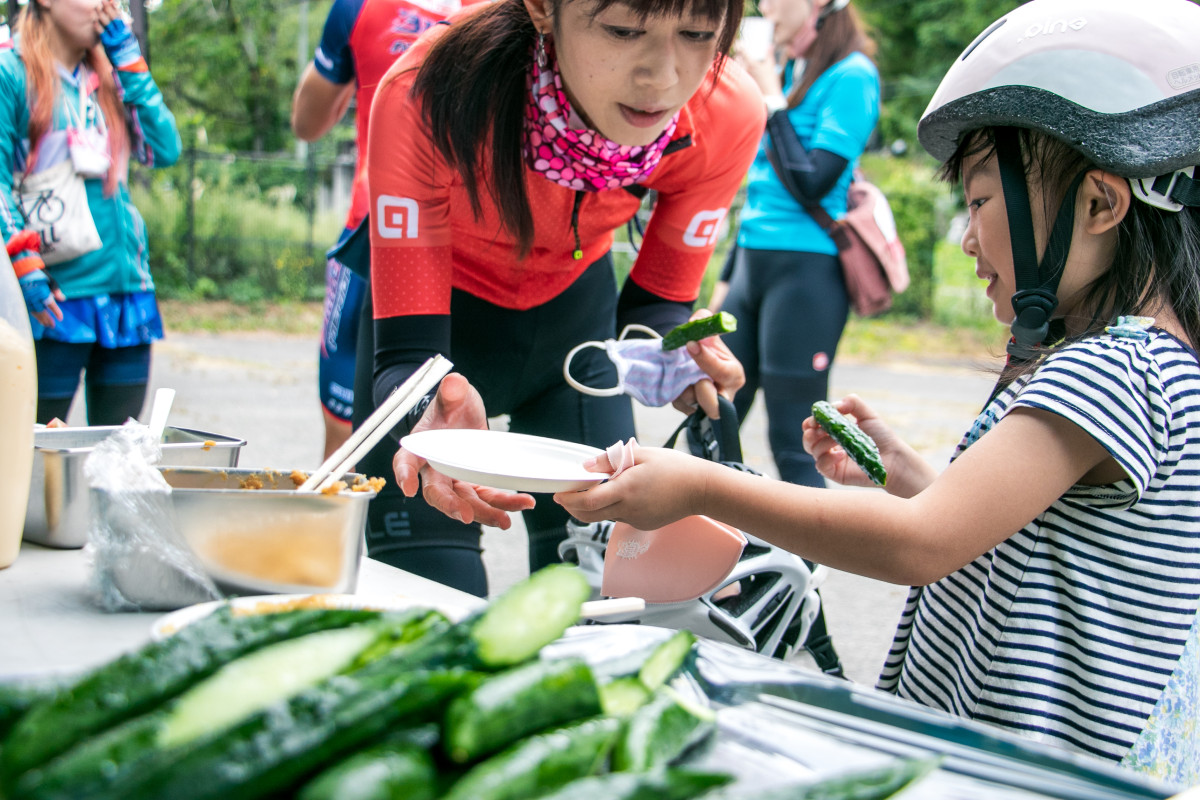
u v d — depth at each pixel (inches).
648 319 86.8
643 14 55.5
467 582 75.5
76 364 119.2
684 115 73.7
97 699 24.8
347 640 28.2
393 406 48.7
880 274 136.4
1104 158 51.5
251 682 25.5
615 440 84.7
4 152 109.0
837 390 358.0
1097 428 48.3
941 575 48.8
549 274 80.4
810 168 134.4
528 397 86.6
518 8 68.8
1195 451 50.3
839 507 48.6
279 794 23.4
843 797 24.5
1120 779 29.9
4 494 45.4
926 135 62.0
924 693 57.4
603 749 26.1
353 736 23.9
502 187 70.0
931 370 433.1
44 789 21.4
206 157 583.5
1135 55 51.8
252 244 560.4
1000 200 56.6
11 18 121.3
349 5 107.4
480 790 23.5
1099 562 51.6
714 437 74.7
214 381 312.5
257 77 763.4
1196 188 52.7
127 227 121.6
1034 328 54.7
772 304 138.0
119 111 120.6
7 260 46.8
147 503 39.9
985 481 48.6
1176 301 53.5
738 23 64.4
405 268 71.2
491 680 26.5
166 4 716.0
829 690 35.0
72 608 41.1
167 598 40.6
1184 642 50.6
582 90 61.0
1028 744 31.6
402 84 69.6
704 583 57.3
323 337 111.8
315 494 41.8
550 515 82.3
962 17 781.9
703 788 23.9
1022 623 52.4
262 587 41.9
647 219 89.1
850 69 135.8
